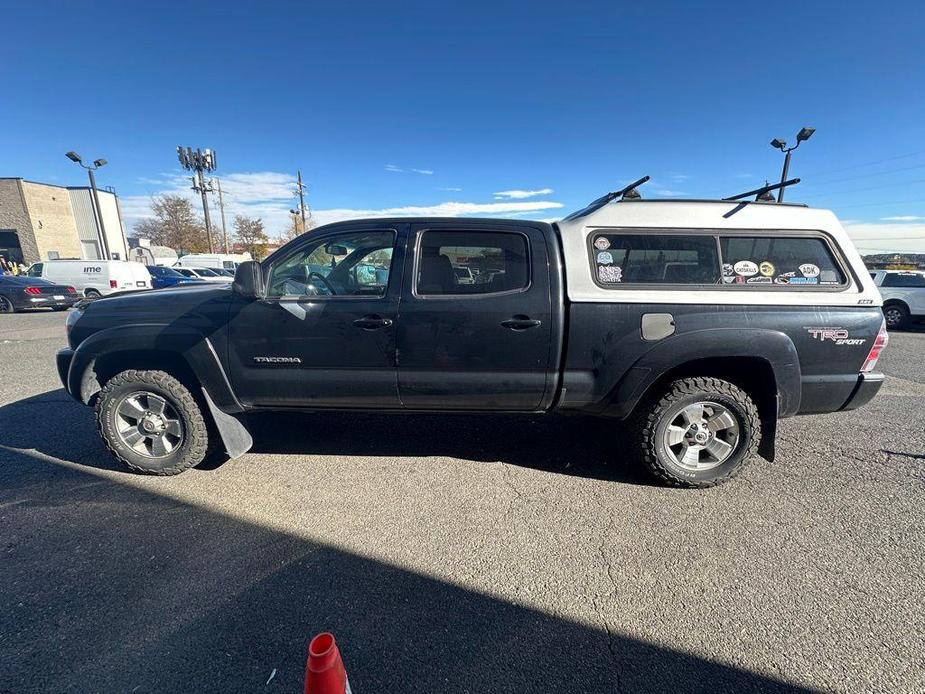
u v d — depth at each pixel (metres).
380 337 3.00
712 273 2.95
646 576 2.29
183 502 2.94
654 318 2.90
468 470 3.40
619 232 2.96
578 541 2.56
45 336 9.47
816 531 2.65
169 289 3.46
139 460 3.23
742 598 2.14
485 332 2.96
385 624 1.98
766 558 2.42
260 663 1.79
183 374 3.25
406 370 3.05
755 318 2.89
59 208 35.59
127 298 3.27
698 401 3.00
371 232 3.09
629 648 1.87
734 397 2.98
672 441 3.08
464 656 1.82
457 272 3.03
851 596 2.15
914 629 1.96
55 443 3.81
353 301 3.01
